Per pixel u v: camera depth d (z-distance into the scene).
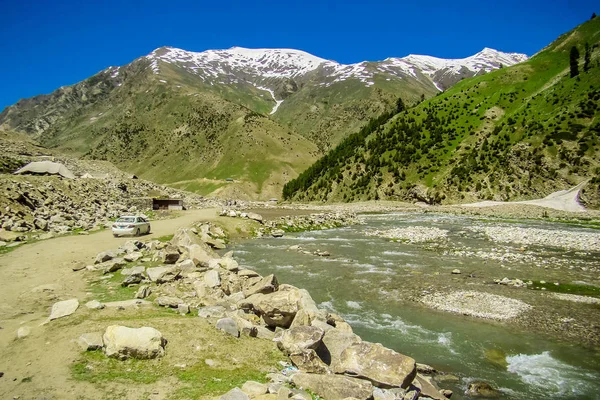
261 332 12.60
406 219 71.56
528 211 78.75
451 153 119.25
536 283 22.98
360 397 8.48
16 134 98.56
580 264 28.34
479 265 28.38
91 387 8.23
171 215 53.84
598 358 13.48
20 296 14.93
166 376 9.02
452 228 53.72
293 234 48.19
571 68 118.75
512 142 107.19
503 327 16.30
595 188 79.56
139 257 22.58
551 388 11.50
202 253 20.86
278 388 8.62
